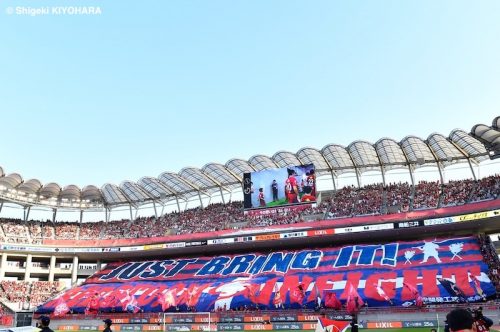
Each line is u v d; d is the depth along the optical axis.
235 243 58.03
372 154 57.59
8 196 67.38
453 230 52.47
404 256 48.84
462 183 55.12
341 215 56.91
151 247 62.50
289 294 45.88
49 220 73.06
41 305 55.28
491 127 44.47
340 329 20.55
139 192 71.75
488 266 44.22
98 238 70.12
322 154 57.56
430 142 52.25
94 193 73.38
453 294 40.22
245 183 62.03
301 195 58.53
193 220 68.31
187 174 64.94
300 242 58.12
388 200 56.69
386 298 41.38
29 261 65.69
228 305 46.50
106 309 50.97
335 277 47.47
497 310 36.56
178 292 51.47
